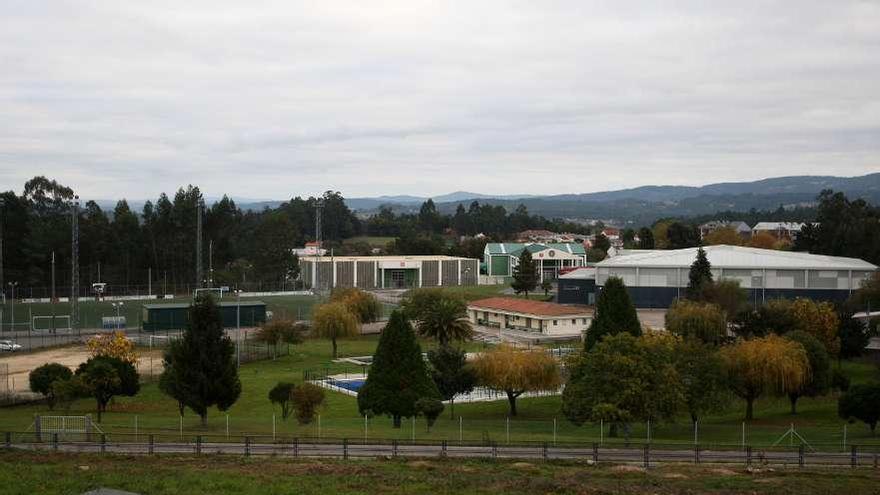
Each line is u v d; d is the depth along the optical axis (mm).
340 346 111875
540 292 177625
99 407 61125
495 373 67562
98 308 142875
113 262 184375
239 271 190375
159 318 117562
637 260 143250
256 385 79625
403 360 57000
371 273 192750
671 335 65875
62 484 36312
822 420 64688
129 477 37844
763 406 71688
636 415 53938
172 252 190500
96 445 46812
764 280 135625
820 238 197875
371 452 45656
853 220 191250
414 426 55406
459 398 75812
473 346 106125
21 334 112562
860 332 85688
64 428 52094
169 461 42156
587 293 146625
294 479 38000
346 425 58719
